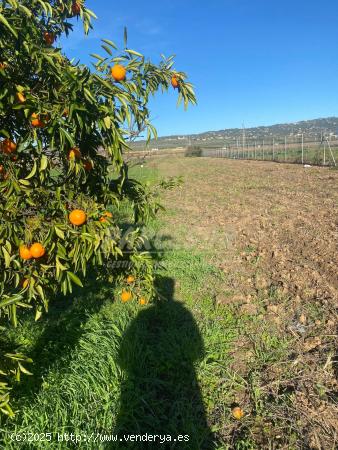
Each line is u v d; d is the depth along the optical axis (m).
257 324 4.41
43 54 2.01
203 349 3.93
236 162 37.09
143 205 3.35
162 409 3.17
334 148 36.75
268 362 3.73
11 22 1.96
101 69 2.39
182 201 13.84
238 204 12.49
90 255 2.47
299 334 4.21
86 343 3.76
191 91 2.84
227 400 3.31
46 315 4.50
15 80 2.13
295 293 5.18
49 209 2.42
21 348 3.66
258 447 2.82
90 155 2.67
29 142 2.18
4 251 2.21
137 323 4.33
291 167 26.09
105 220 2.55
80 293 5.15
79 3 2.59
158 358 3.78
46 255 2.45
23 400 3.01
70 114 2.05
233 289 5.43
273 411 3.14
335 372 3.55
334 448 2.77
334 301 4.84
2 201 2.26
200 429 3.01
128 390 3.28
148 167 31.95
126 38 2.36
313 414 3.07
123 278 3.80
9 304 2.21
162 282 5.55
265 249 7.24
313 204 11.57
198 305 4.93
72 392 3.17
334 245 7.11
